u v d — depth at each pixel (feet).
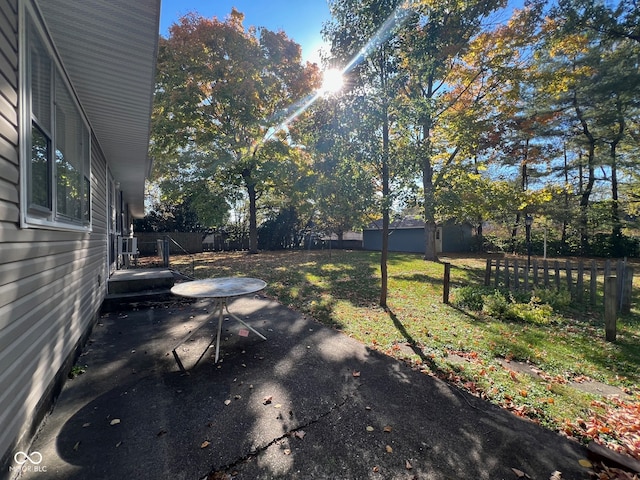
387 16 14.73
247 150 45.19
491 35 30.73
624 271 16.94
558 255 54.49
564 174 53.78
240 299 19.93
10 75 5.99
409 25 14.98
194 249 62.13
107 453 6.20
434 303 19.15
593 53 36.86
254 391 8.68
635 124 43.91
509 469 5.86
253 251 54.34
